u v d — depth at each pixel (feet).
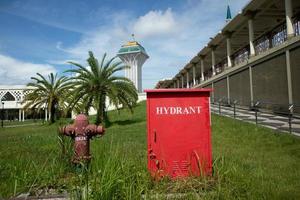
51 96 132.26
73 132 22.86
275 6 91.76
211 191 18.19
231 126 56.70
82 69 92.38
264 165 26.99
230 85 110.11
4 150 37.96
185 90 21.16
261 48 92.27
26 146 42.73
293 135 42.93
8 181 20.71
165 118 21.08
